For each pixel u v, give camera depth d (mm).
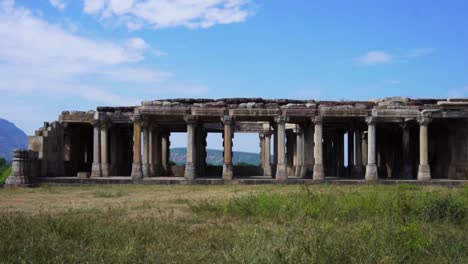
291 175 53750
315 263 10039
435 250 11352
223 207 18938
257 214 17688
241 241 12016
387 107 39812
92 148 50875
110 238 12578
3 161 82000
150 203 22688
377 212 17359
